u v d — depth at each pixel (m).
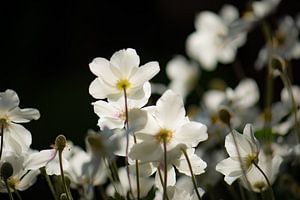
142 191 1.17
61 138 1.04
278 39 1.55
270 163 1.08
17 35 3.90
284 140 1.31
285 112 1.37
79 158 1.16
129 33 4.08
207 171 1.27
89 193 1.15
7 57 3.85
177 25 4.00
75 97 3.32
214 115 1.35
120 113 1.06
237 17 1.67
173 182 1.06
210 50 1.70
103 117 1.06
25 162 1.05
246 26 1.52
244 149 1.06
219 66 3.05
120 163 1.60
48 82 3.71
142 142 1.02
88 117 3.06
